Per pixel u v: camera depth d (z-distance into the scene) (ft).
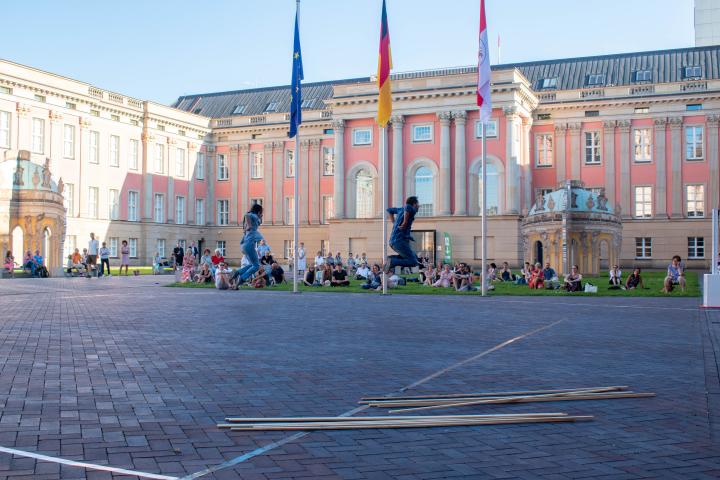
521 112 208.13
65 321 57.98
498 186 202.18
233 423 24.80
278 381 32.94
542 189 225.35
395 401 28.19
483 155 98.02
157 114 240.32
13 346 42.75
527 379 33.96
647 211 215.72
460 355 41.50
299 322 59.67
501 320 62.69
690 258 208.85
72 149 209.97
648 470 20.36
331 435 23.62
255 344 45.50
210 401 28.55
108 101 221.46
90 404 27.61
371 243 212.02
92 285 119.96
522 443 22.97
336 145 220.02
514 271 185.57
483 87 95.91
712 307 77.05
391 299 90.94
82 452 21.25
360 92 217.97
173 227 248.93
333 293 104.88
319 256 157.99
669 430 24.82
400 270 181.37
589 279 142.10
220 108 280.72
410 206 94.89
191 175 258.16
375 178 216.33
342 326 56.75
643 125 215.92
